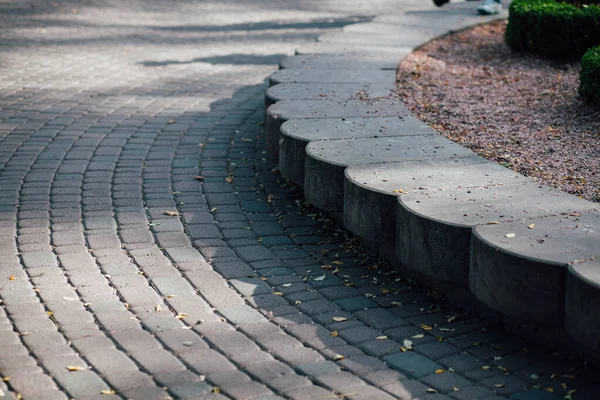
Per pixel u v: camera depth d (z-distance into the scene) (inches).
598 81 297.7
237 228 238.4
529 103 320.2
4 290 192.1
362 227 205.9
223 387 152.3
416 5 703.1
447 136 271.0
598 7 399.9
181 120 352.2
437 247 180.1
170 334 173.2
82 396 148.1
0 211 245.4
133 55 485.4
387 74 350.3
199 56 487.5
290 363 162.2
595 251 160.4
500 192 199.5
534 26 409.7
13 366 157.8
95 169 287.3
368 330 177.9
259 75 441.4
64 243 222.1
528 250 161.0
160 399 147.8
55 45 506.0
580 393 152.3
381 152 233.8
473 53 429.7
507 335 177.0
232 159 302.7
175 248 221.6
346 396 149.9
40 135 326.0
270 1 706.8
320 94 309.0
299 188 273.4
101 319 178.9
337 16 641.0
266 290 197.6
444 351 168.9
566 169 235.0
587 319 147.9
